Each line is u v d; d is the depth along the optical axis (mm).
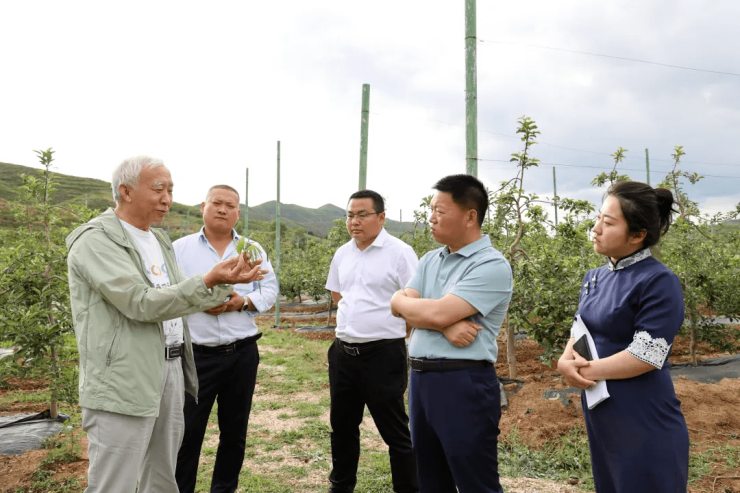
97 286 2324
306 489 3871
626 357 1958
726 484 3680
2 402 6129
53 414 5340
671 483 1916
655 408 1968
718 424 4816
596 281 2273
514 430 4902
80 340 2383
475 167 5254
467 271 2396
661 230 2152
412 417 2516
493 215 7152
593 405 2061
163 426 2748
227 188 3730
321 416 5895
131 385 2348
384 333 3316
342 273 3648
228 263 2414
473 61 5312
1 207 5402
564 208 6922
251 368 3590
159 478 2787
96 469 2354
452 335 2293
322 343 11203
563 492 3754
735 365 7066
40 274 5012
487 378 2359
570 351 2217
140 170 2617
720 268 7633
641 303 2000
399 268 3400
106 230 2469
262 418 5848
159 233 2982
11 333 4797
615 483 2025
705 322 7629
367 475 4102
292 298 21172
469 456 2307
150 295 2324
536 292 6094
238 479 4012
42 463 4184
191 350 2938
